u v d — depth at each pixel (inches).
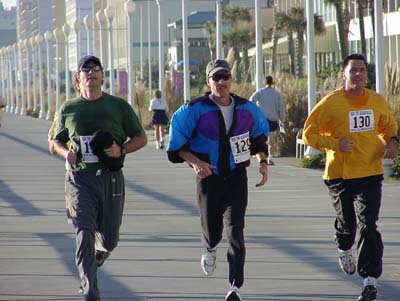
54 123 629.6
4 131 3376.0
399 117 1615.4
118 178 600.4
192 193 1257.4
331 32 3946.9
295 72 4094.5
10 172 1648.6
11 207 1143.6
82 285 577.6
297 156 1814.7
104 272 716.0
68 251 813.9
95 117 600.1
